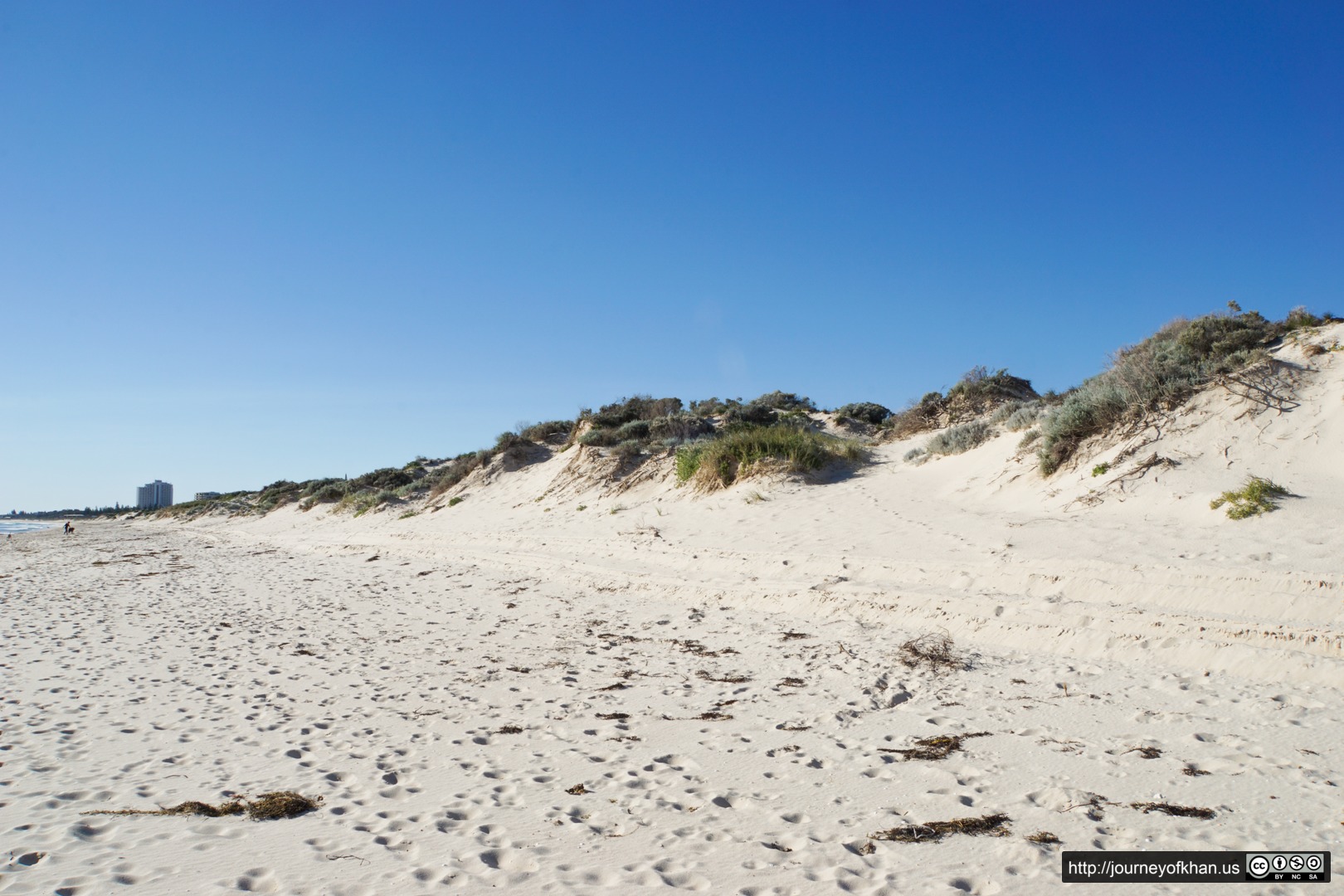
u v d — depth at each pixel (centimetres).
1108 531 1059
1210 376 1355
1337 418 1120
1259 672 630
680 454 2303
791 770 517
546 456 3198
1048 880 355
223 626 1181
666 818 447
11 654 1005
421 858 402
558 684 771
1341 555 788
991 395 2480
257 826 450
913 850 394
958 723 591
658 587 1248
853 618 960
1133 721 563
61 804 489
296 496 5181
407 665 885
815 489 1838
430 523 2750
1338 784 436
